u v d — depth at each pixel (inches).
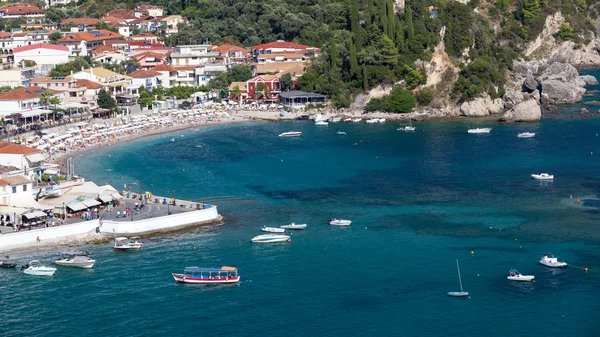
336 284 6289.4
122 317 5762.8
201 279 6294.3
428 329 5556.1
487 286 6220.5
